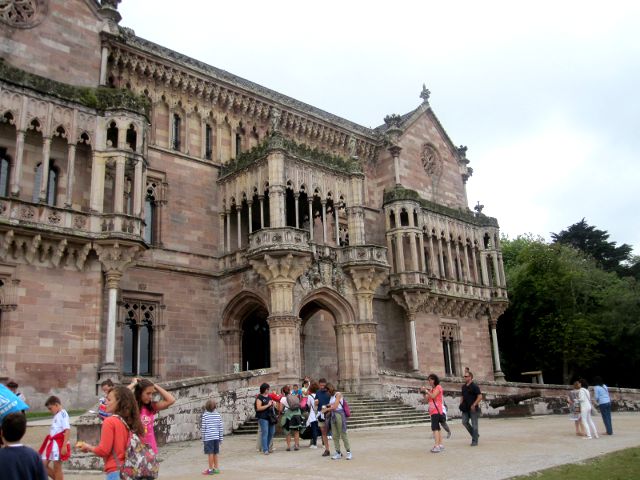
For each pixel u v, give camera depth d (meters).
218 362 34.47
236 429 25.61
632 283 56.16
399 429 27.59
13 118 26.06
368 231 45.97
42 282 26.23
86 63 30.84
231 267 35.03
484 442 19.89
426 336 44.66
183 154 35.72
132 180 28.75
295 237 32.06
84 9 31.36
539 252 57.78
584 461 14.66
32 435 18.62
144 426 8.59
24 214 25.59
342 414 16.84
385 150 48.41
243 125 39.59
